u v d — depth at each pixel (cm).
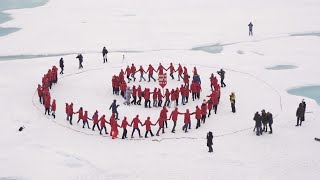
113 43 7194
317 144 3841
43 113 4500
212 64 6131
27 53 6750
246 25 8300
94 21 8625
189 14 9244
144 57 6419
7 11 9575
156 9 9769
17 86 5253
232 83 5388
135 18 8881
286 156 3647
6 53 6731
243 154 3681
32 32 7838
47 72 5572
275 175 3388
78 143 3912
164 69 5484
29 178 3381
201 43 7200
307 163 3544
